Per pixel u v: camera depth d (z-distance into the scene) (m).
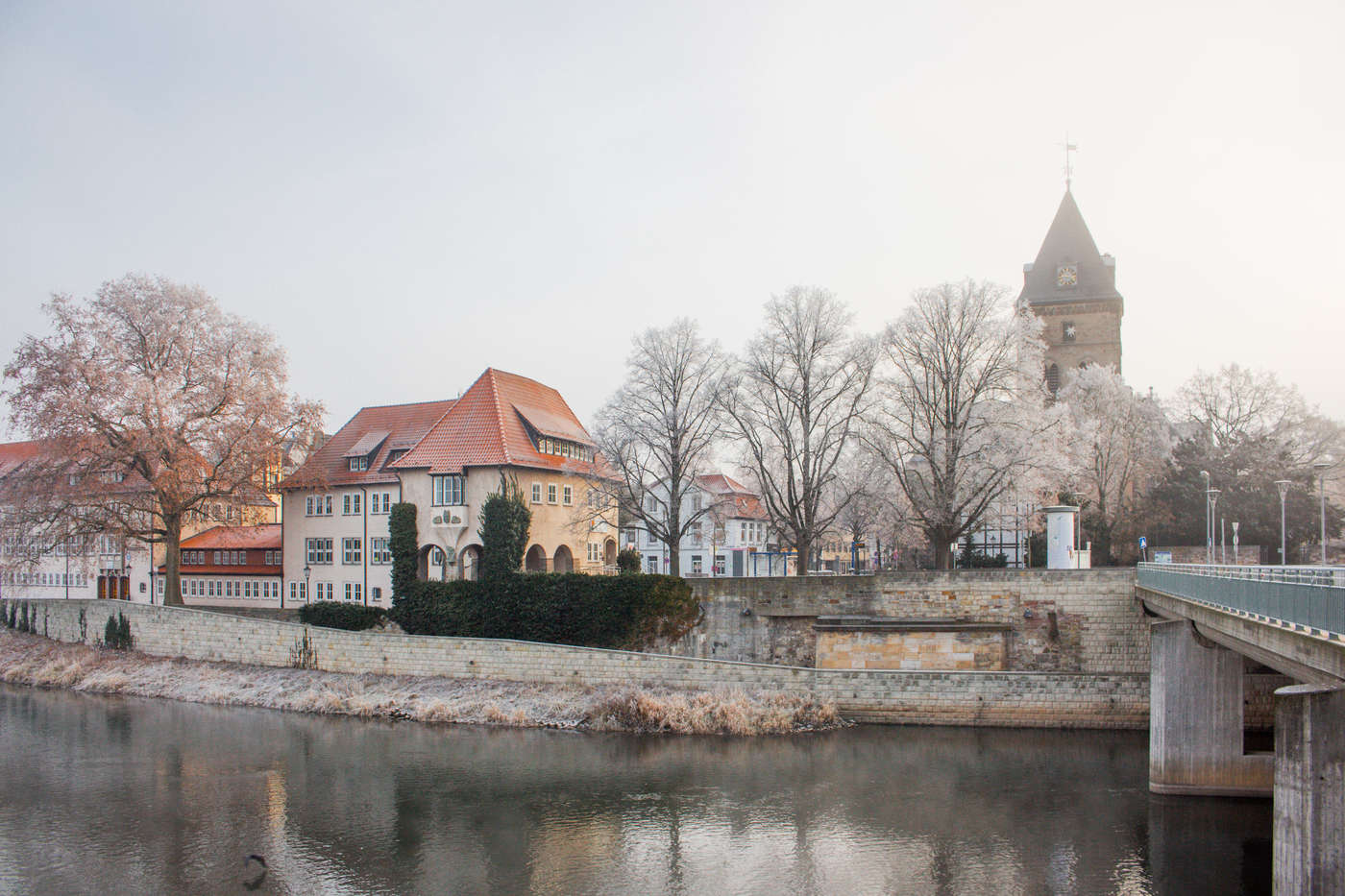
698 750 33.06
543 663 40.84
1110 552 59.00
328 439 58.97
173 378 50.12
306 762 32.47
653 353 46.78
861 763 31.08
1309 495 59.31
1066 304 73.38
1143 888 21.08
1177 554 59.69
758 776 29.81
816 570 84.81
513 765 31.52
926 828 25.02
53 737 36.59
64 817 26.98
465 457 50.00
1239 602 20.83
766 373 45.16
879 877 21.92
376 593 53.81
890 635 38.12
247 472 51.16
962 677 35.66
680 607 42.59
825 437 45.00
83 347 48.81
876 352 45.06
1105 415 59.88
